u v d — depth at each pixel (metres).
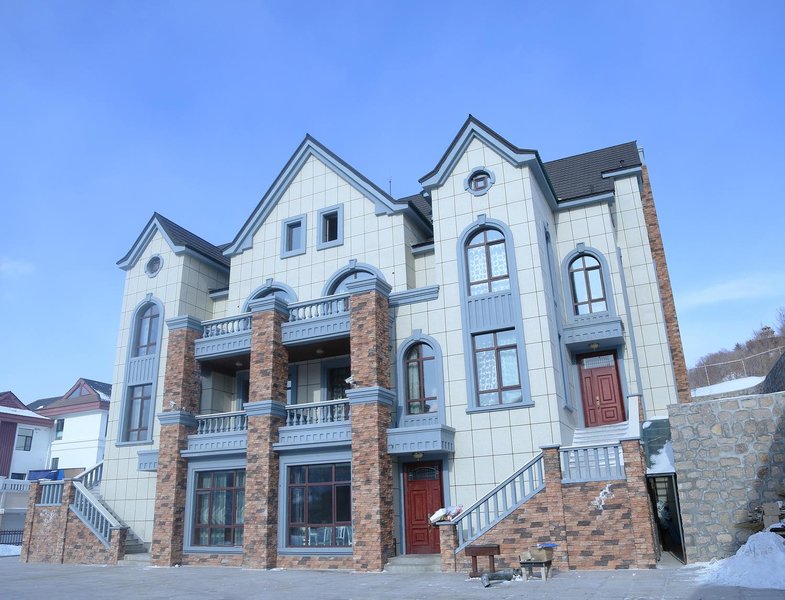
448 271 20.69
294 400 22.80
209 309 26.94
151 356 25.45
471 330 19.81
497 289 20.00
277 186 25.05
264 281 24.38
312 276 23.42
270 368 20.36
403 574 16.16
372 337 19.30
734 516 13.95
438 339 20.19
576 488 15.10
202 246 28.16
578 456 15.41
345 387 22.33
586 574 13.81
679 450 14.73
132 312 26.55
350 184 23.77
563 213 22.88
